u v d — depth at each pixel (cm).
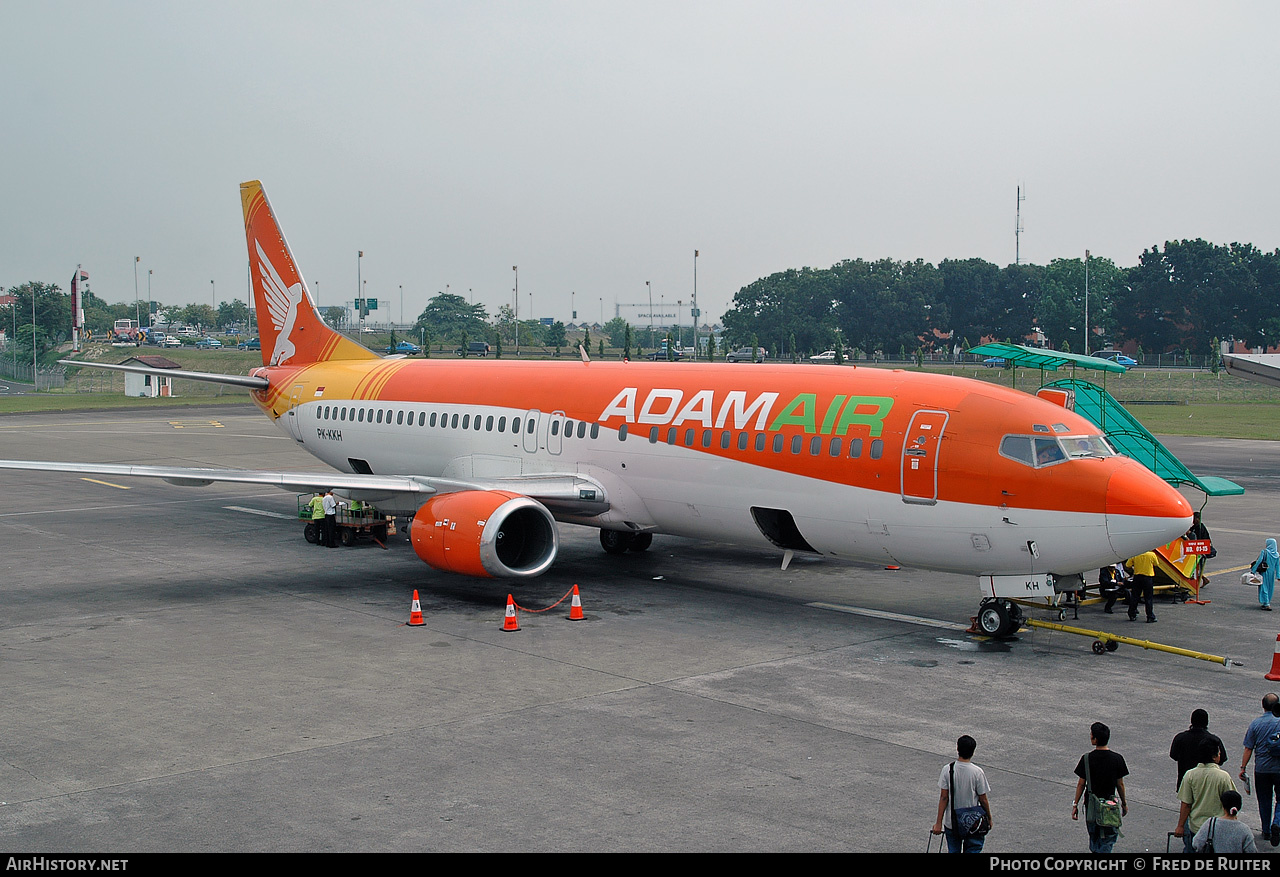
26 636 2145
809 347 14950
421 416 3161
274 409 3731
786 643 2114
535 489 2567
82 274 17362
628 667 1939
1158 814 1325
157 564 2927
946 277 15462
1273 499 4178
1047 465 1998
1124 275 15175
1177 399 9875
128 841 1220
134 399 9944
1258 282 13725
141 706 1705
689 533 2597
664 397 2569
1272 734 1272
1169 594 2556
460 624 2261
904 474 2127
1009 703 1748
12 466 2561
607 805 1330
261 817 1288
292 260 3722
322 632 2188
